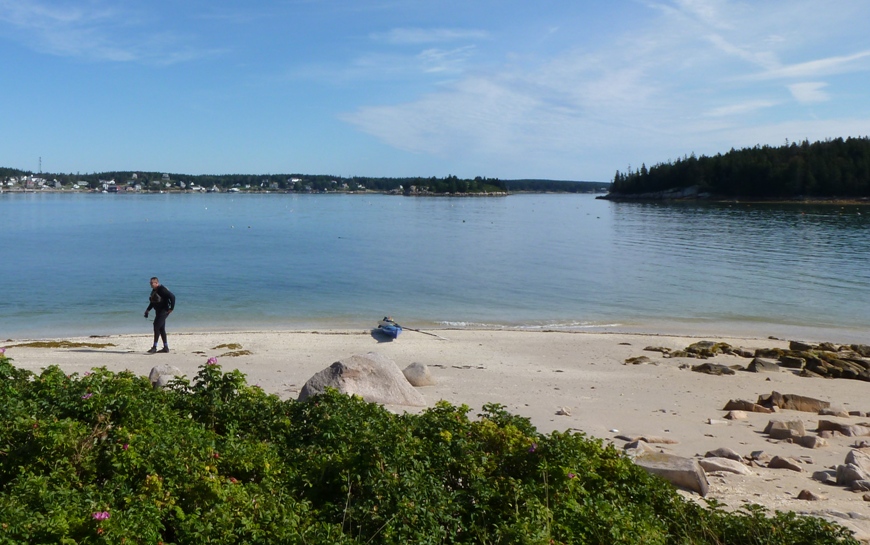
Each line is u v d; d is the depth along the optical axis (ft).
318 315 99.86
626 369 67.21
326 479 20.75
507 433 23.18
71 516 16.44
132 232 266.57
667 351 76.33
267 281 131.44
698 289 127.75
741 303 114.01
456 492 20.07
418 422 24.22
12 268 144.87
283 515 17.69
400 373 46.21
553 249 207.62
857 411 50.47
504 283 134.31
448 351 74.54
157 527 16.94
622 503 21.43
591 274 148.15
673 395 55.93
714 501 23.08
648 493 22.49
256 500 18.35
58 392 25.39
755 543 20.83
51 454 20.39
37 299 106.73
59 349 71.00
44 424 21.27
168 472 19.42
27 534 15.49
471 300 114.83
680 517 21.85
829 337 91.15
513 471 22.08
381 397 44.14
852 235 240.12
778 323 99.55
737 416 47.67
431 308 107.14
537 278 141.69
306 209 530.68
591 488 21.79
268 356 68.90
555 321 98.94
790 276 143.43
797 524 21.61
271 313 100.37
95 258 168.35
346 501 19.42
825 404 51.75
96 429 22.04
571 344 80.28
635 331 92.79
